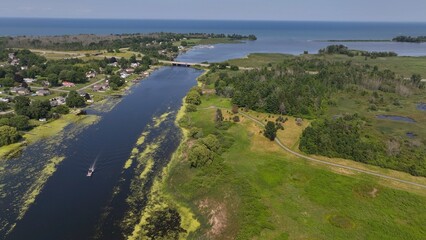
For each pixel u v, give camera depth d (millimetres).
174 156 128500
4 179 111250
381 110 182375
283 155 125688
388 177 109562
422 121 165875
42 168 118750
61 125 159125
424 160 117125
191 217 93938
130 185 108625
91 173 115312
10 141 136875
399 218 90188
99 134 149750
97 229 88500
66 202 99562
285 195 99812
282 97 173875
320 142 127500
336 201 97000
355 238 82812
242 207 93438
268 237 83000
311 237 83000
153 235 86438
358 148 122875
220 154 125688
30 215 93500
